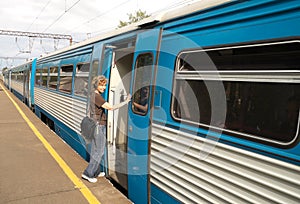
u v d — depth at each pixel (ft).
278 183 6.30
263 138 6.80
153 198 10.84
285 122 6.37
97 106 13.82
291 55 6.27
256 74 7.08
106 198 12.81
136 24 12.75
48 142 23.11
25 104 54.95
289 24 6.30
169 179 9.85
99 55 16.10
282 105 6.46
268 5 6.84
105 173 15.52
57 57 27.84
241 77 7.48
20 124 31.12
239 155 7.32
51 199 12.51
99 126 13.98
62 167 16.84
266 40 6.77
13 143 22.29
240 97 7.52
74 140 20.61
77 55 20.88
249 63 7.28
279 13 6.54
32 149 20.72
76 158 18.80
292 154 6.08
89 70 17.52
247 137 7.18
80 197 12.82
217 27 8.28
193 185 8.78
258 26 7.02
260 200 6.70
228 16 7.95
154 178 10.71
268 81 6.78
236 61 7.64
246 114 7.32
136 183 11.95
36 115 39.96
